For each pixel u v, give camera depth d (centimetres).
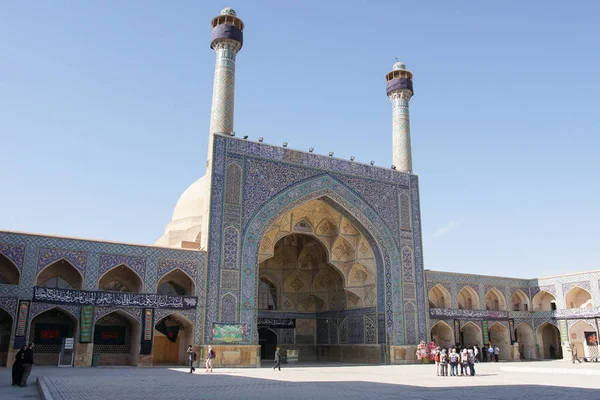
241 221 1653
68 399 686
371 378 1162
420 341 1909
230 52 1833
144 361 1452
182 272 1546
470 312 2095
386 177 2009
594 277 2089
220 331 1538
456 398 741
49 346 1520
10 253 1335
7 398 729
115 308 1449
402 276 1941
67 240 1418
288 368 1560
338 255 2056
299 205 1789
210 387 894
